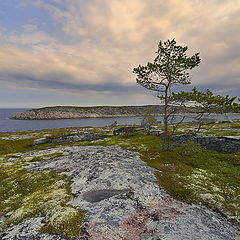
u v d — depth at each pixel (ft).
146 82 98.17
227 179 62.44
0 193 58.34
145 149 113.29
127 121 604.49
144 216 34.73
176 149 102.68
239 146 91.61
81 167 69.62
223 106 74.38
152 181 53.72
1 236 30.99
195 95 78.59
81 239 27.94
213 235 29.96
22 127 450.30
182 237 28.50
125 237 28.27
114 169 62.75
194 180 57.31
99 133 214.90
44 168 77.05
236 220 35.78
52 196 45.60
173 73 88.53
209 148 102.78
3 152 139.95
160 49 91.56
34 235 29.81
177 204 40.42
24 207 41.50
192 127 208.23
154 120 222.69
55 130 273.54
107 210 36.60
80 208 38.04
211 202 42.09
